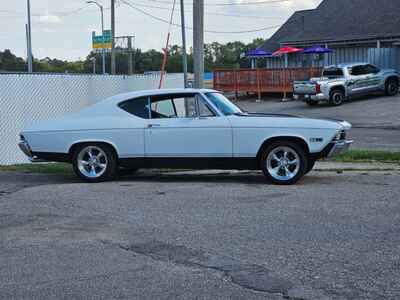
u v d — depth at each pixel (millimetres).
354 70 30094
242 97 38500
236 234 7172
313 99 29609
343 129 10375
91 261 6297
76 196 9750
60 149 11078
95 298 5262
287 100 35188
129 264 6172
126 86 16766
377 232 7094
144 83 17188
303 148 10344
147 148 10820
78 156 11102
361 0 39750
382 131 20656
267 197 9281
